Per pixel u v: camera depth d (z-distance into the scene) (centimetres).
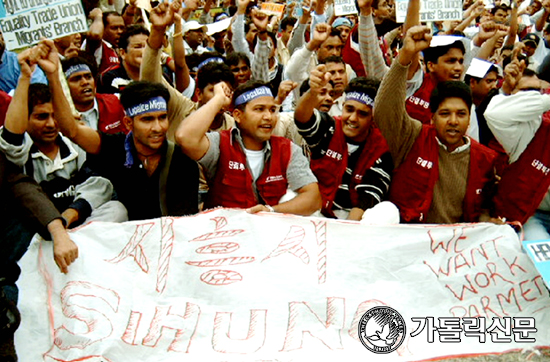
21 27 453
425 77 566
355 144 473
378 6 827
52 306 340
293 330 334
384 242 366
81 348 317
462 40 570
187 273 353
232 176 412
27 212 362
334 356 323
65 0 450
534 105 420
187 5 909
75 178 444
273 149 420
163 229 366
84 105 537
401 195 447
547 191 447
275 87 760
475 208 443
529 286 358
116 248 363
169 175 405
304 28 865
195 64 714
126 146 405
